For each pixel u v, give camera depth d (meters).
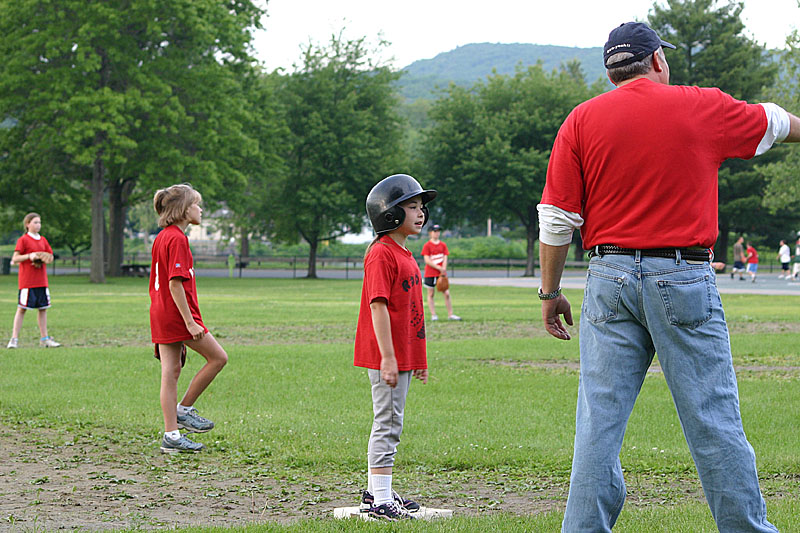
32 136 53.69
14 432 9.86
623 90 4.65
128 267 66.81
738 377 14.21
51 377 13.84
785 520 5.97
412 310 6.61
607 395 4.50
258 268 89.56
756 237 108.62
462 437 9.52
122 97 50.59
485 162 75.94
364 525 5.92
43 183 59.94
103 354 16.81
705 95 4.59
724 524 4.40
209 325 23.84
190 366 15.03
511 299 37.38
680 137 4.48
